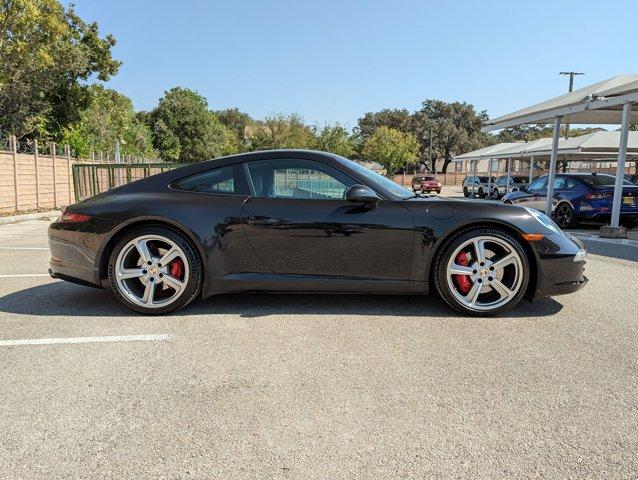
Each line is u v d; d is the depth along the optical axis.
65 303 4.33
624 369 2.91
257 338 3.42
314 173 3.99
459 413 2.40
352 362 3.01
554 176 11.86
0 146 15.02
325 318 3.86
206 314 3.97
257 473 1.95
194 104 62.44
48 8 23.89
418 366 2.95
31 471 1.96
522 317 3.90
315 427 2.28
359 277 3.89
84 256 3.98
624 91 8.78
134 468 1.98
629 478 1.91
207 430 2.25
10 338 3.44
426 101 87.81
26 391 2.64
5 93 25.09
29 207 15.96
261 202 3.92
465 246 3.83
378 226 3.81
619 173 9.26
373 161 65.25
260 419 2.35
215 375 2.83
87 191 19.75
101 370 2.90
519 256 3.80
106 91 35.88
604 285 5.04
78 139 28.81
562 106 11.00
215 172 4.07
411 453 2.08
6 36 23.31
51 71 26.12
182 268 3.89
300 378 2.79
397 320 3.81
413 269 3.86
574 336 3.47
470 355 3.12
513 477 1.92
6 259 6.73
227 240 3.87
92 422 2.33
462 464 2.00
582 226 12.61
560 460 2.03
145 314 3.94
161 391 2.64
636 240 8.82
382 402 2.51
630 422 2.32
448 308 4.12
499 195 27.20
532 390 2.64
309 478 1.92
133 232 3.88
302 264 3.88
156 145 59.97
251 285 3.91
